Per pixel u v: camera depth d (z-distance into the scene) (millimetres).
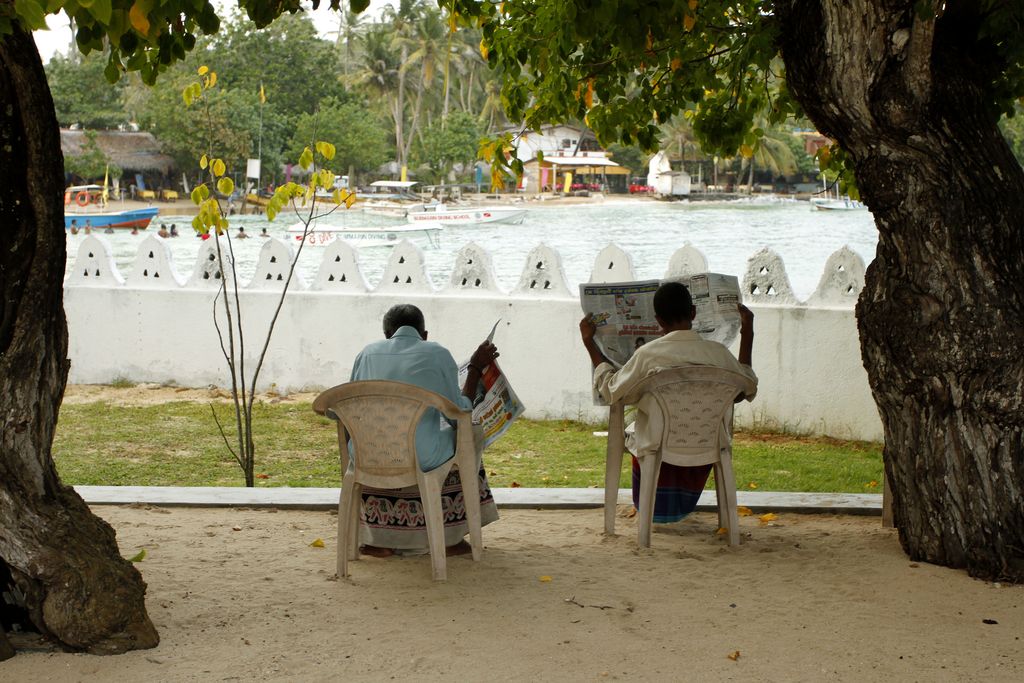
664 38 5609
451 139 67750
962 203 4840
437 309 10922
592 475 8484
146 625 4113
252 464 7680
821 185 67188
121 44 4281
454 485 5469
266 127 55219
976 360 4855
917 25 4605
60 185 4129
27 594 3975
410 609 4625
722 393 5449
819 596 4793
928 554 5199
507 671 3939
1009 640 4246
